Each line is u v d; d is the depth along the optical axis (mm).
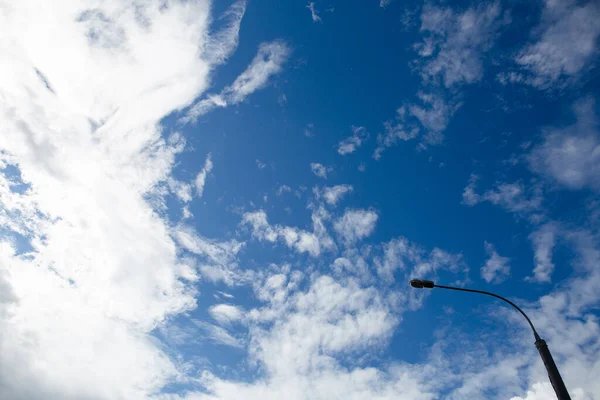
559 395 9719
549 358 10523
